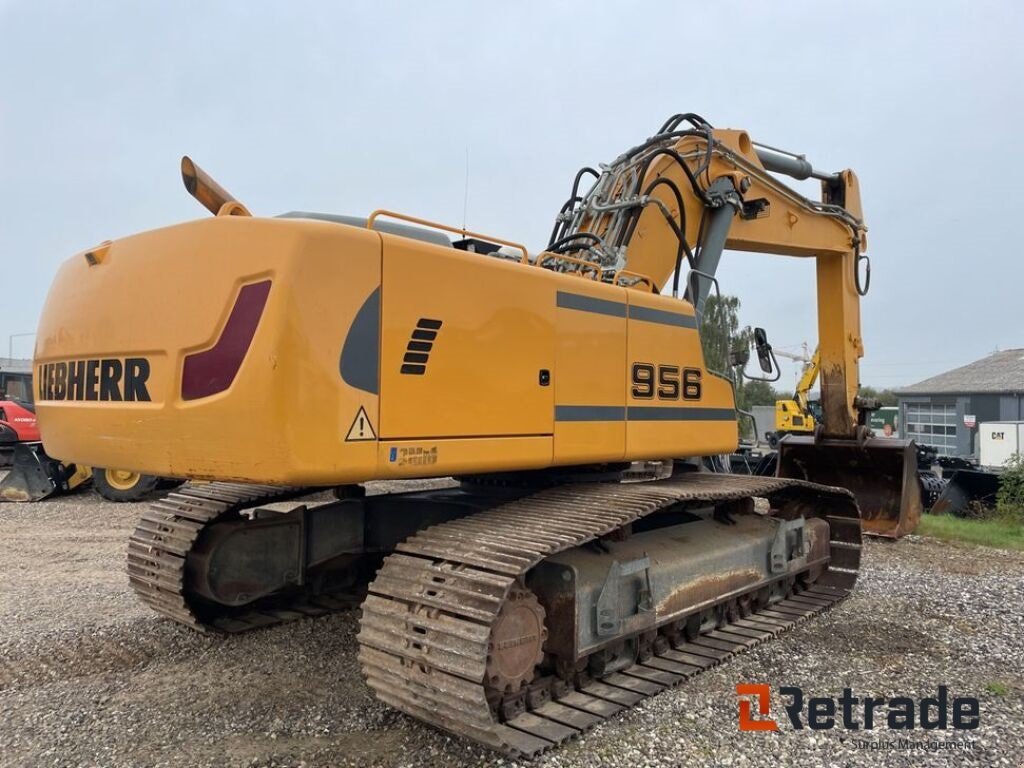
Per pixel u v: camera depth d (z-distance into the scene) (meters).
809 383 18.56
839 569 7.04
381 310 3.53
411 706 3.58
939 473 14.80
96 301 4.09
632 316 4.92
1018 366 38.00
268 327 3.24
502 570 3.48
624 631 4.43
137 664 4.85
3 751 3.69
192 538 4.99
